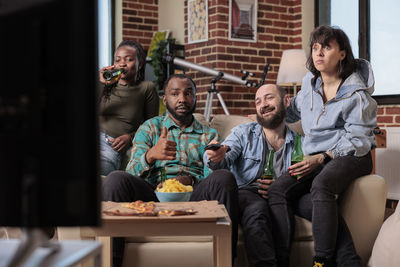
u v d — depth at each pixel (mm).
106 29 6570
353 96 2492
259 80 5723
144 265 2172
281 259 2268
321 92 2631
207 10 5555
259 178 2562
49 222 681
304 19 5801
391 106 4992
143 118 3010
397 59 5078
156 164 2588
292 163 2547
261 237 2209
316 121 2576
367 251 2357
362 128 2463
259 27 5719
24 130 674
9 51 669
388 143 4586
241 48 5605
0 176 681
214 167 2514
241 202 2400
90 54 675
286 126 2637
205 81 5605
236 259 2312
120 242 2150
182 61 5422
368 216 2352
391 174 4535
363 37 5301
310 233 2344
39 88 669
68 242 924
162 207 1844
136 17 6473
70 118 671
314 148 2555
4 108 674
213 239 2115
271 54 5797
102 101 2898
